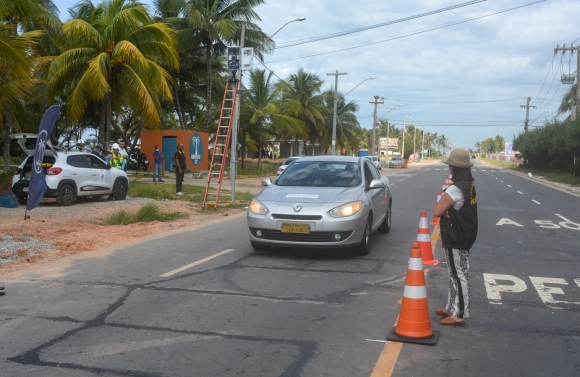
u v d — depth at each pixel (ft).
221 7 104.06
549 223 44.50
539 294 21.68
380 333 16.85
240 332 16.85
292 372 13.87
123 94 79.61
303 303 20.04
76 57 73.82
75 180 50.62
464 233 16.89
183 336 16.47
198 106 146.51
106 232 36.73
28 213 44.09
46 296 20.83
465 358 14.88
